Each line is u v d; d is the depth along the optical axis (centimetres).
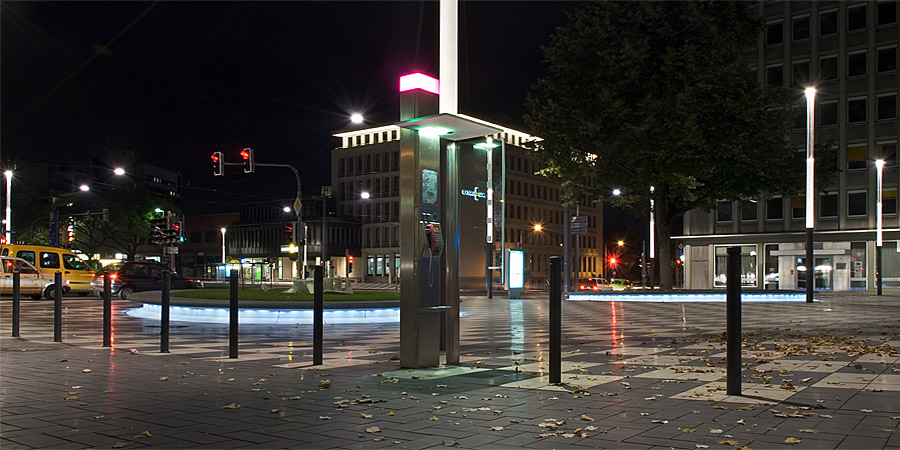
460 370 875
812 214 2850
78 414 620
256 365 965
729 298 682
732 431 532
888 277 4719
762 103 2927
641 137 2794
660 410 615
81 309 2488
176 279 3444
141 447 502
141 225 6519
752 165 2834
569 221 3669
